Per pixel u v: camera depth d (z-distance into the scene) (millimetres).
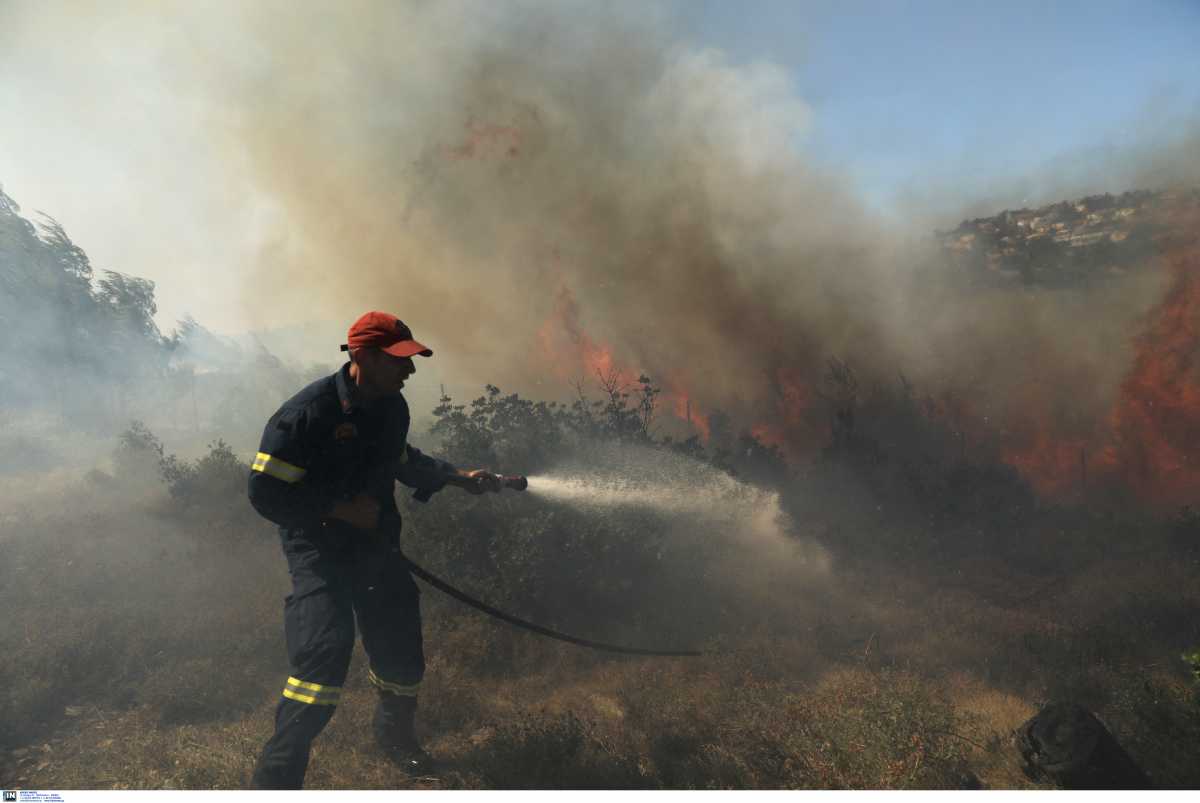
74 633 4895
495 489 3863
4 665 4492
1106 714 4391
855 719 3727
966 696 4723
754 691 4480
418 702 4242
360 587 3516
